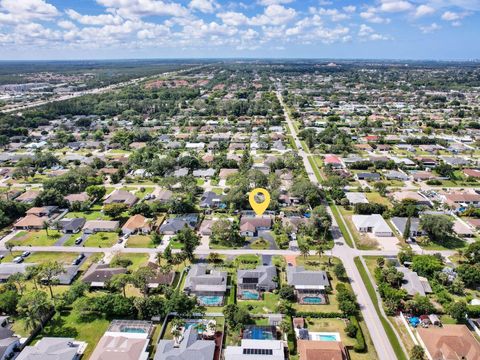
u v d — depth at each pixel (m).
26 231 154.62
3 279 119.75
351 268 126.38
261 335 94.31
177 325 97.88
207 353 86.69
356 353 90.38
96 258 132.00
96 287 115.06
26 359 84.31
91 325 100.12
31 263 128.88
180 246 141.00
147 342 91.50
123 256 134.12
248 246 141.38
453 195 181.75
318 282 114.25
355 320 98.69
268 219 156.75
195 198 186.62
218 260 131.12
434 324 98.81
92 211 174.25
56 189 186.00
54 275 113.62
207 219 163.25
